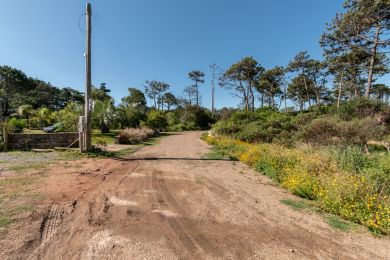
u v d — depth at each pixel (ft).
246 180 25.00
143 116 133.18
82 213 14.38
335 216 15.96
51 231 12.01
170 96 262.26
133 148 52.34
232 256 10.54
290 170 24.53
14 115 101.30
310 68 140.15
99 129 97.09
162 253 10.48
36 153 37.37
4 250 10.07
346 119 53.57
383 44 69.21
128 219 13.88
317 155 27.35
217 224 13.83
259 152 34.86
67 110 85.40
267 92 188.55
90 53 38.88
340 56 80.28
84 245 10.84
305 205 17.79
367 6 64.85
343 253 11.32
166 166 31.12
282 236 12.73
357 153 26.96
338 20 71.67
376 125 45.32
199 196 18.90
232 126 83.10
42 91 209.46
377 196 16.25
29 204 15.07
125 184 21.42
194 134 124.77
